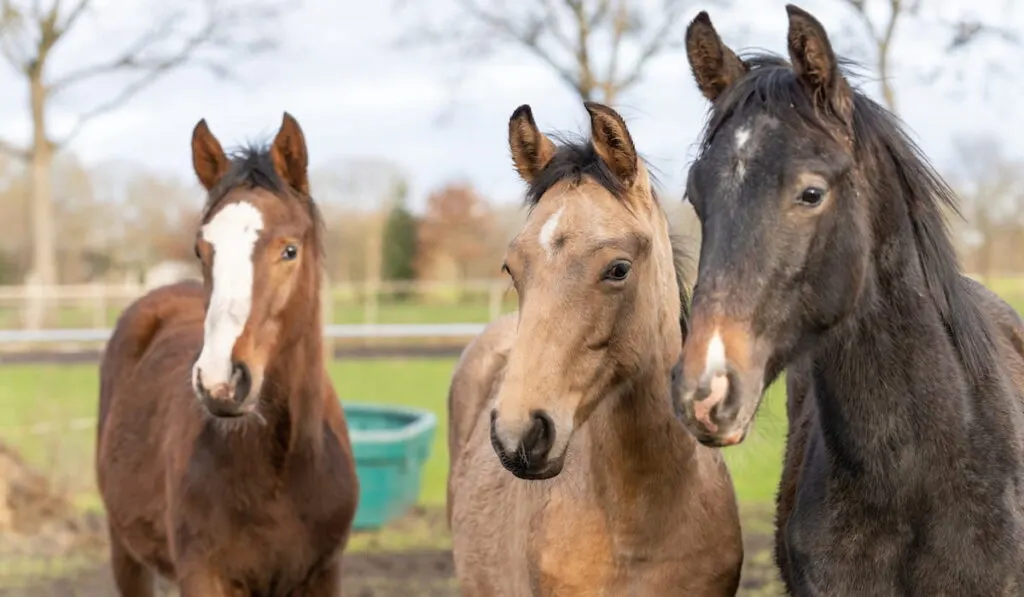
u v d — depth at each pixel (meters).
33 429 8.18
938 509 2.40
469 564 3.32
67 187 25.23
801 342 2.25
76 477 7.33
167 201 25.33
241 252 3.51
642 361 2.65
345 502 3.94
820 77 2.20
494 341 4.08
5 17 16.48
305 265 3.73
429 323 16.27
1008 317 3.07
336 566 4.01
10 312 18.45
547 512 2.86
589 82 14.73
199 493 3.66
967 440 2.42
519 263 2.56
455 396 4.11
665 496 2.79
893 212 2.36
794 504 2.76
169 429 3.97
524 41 14.73
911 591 2.45
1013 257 16.19
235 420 3.64
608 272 2.50
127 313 4.90
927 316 2.42
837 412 2.47
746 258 2.11
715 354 2.08
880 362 2.40
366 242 23.47
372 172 23.64
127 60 16.98
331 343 12.34
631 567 2.82
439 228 23.28
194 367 3.42
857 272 2.23
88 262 25.41
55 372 12.30
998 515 2.41
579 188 2.60
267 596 3.81
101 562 6.32
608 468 2.78
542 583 2.85
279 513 3.71
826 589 2.52
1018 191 15.48
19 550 6.48
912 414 2.39
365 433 6.82
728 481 3.04
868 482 2.45
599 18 14.55
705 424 2.09
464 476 3.55
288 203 3.71
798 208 2.14
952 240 2.58
